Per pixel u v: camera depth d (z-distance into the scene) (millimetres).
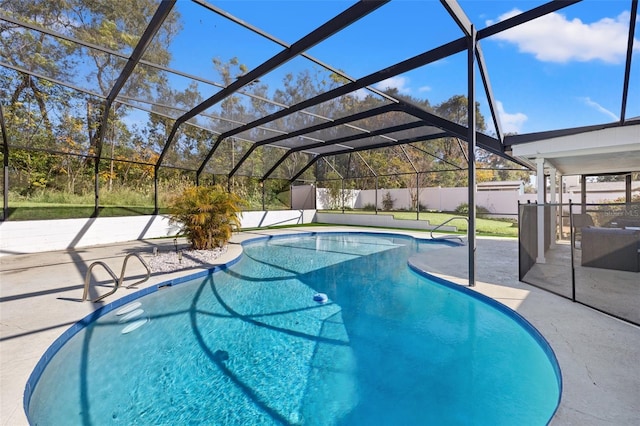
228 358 3807
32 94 8273
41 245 9188
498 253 8617
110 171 11867
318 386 3242
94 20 5242
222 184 15414
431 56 5984
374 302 5730
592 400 2334
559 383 2760
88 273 5008
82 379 3359
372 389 3174
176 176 13781
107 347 4051
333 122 9953
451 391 3113
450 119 8219
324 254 10469
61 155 10508
